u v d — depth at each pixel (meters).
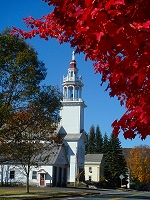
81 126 69.69
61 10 3.04
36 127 26.58
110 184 78.50
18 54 21.80
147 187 74.88
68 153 64.25
